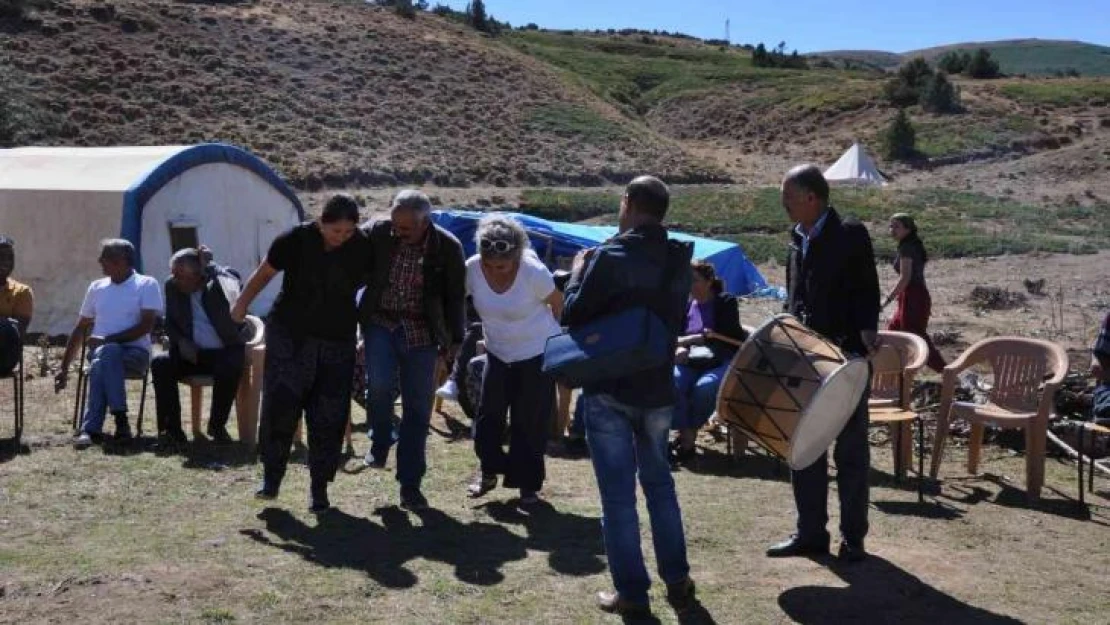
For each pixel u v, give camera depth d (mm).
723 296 8461
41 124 38656
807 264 5773
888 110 70375
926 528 6492
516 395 6801
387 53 56656
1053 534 6438
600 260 4922
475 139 50188
